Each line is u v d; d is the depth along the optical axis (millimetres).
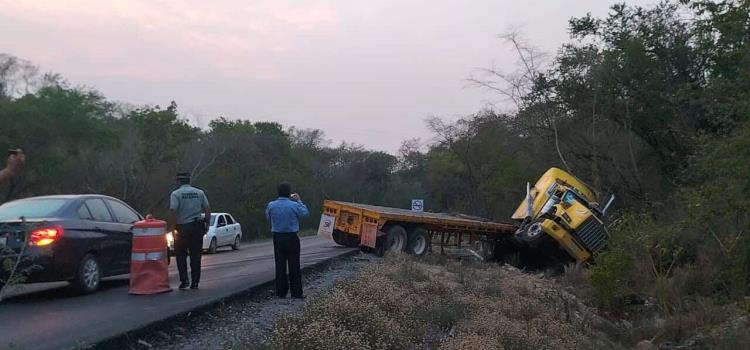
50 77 39750
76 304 9352
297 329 7105
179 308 8703
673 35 25984
